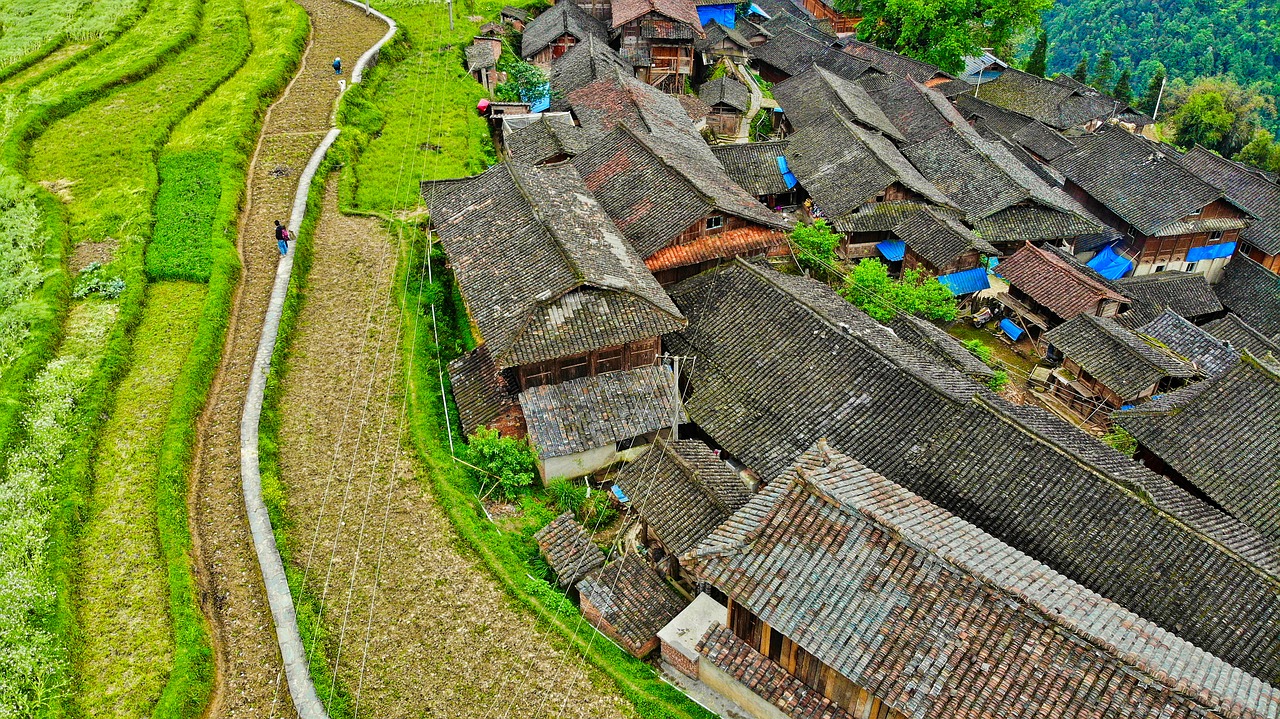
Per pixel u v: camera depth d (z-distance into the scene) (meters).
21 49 53.22
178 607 21.45
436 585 23.22
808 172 48.28
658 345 29.39
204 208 37.84
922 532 18.44
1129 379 33.84
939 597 16.94
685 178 35.66
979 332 43.03
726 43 69.94
